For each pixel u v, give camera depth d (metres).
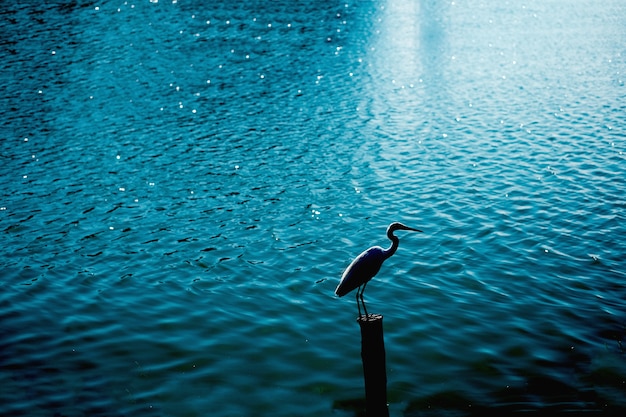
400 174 26.11
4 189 25.05
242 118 33.88
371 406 10.95
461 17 59.25
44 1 61.53
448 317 15.90
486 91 37.56
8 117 33.69
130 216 22.70
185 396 13.27
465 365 14.09
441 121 32.78
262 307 16.67
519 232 20.50
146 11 58.94
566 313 15.91
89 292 17.58
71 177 26.36
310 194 24.38
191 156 28.67
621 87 36.81
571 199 22.83
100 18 55.81
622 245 19.31
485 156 27.72
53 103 36.00
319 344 15.02
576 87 37.31
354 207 23.09
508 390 13.27
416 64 43.81
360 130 31.83
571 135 29.75
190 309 16.62
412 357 14.38
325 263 19.06
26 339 15.28
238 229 21.55
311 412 12.79
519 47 47.31
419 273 18.22
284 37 51.28
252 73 41.97
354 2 66.06
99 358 14.57
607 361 14.04
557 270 18.05
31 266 19.08
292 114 34.44
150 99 36.91
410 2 67.38
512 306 16.31
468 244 19.86
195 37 50.62
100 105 35.84
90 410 12.84
